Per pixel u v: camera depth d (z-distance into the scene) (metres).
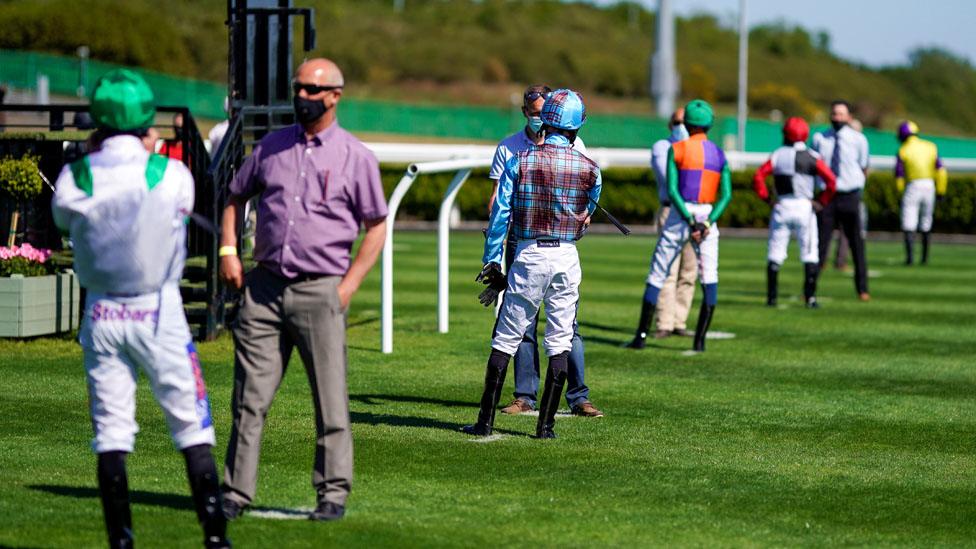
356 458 11.73
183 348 8.35
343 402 9.43
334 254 9.19
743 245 42.81
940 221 49.28
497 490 10.70
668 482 11.15
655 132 82.50
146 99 8.25
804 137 24.67
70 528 9.22
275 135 9.30
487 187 51.28
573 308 12.55
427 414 13.91
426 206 50.97
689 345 19.81
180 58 89.38
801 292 27.86
